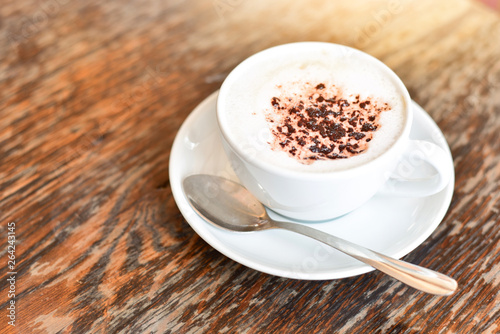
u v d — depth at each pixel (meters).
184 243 0.33
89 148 0.37
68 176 0.35
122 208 0.34
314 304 0.30
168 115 0.38
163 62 0.41
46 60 0.41
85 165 0.36
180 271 0.32
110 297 0.31
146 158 0.36
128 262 0.32
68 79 0.40
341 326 0.30
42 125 0.38
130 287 0.31
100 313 0.30
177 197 0.32
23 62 0.41
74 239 0.33
